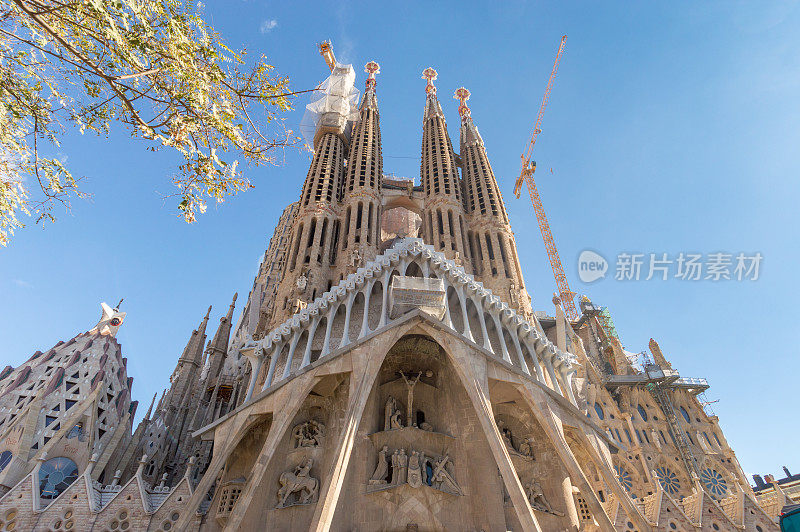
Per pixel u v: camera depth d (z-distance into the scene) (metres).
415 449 37.06
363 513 33.47
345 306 42.84
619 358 78.56
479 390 34.84
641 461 60.88
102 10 11.08
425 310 38.09
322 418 39.53
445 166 74.25
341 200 69.06
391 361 42.91
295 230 62.50
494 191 70.62
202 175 13.91
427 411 41.03
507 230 66.12
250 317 81.00
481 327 40.97
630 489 58.19
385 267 42.16
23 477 39.56
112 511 36.28
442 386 42.09
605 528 30.77
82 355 52.81
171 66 12.57
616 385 70.25
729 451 67.50
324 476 35.66
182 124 12.95
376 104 84.19
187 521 31.47
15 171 13.67
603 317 85.44
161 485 42.94
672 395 72.94
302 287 53.00
